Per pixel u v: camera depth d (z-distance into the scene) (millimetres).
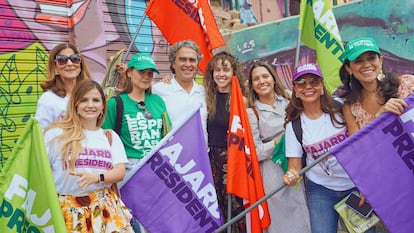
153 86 4344
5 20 5648
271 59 8531
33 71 5875
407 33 7777
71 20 6203
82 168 3086
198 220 3615
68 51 3699
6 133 5570
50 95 3643
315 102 3578
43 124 3547
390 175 3264
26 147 2902
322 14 4859
